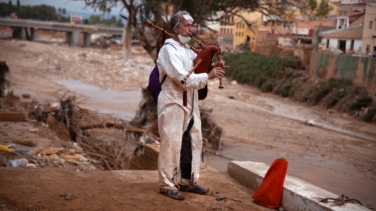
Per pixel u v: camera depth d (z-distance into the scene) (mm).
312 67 36312
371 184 12719
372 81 26156
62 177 6008
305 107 32188
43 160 10125
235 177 6727
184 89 5301
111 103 33094
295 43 46375
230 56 52406
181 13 5348
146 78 50938
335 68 31266
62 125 16078
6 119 15492
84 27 107250
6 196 5016
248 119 28250
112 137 15758
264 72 44062
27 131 13906
